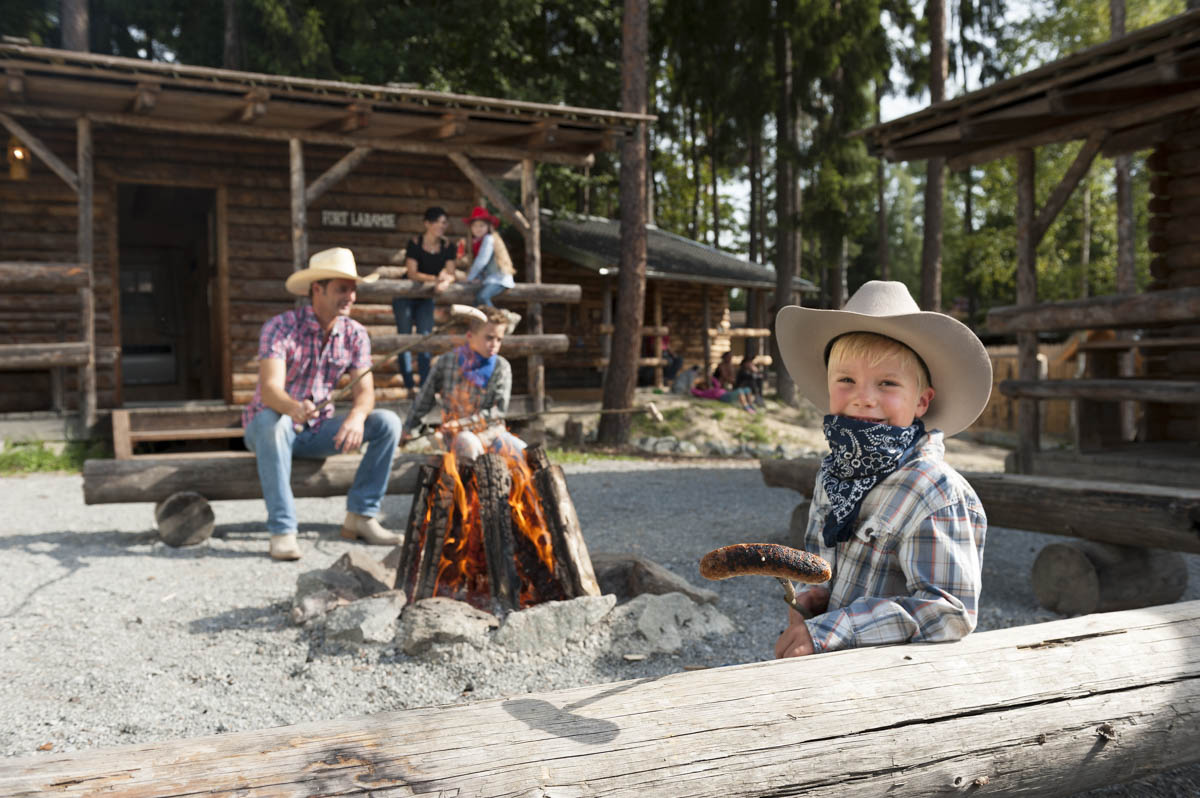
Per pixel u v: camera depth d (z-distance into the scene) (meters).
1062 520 4.34
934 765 1.61
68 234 11.38
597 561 4.75
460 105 10.49
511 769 1.36
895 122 9.21
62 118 9.73
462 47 17.44
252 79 9.40
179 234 15.78
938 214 19.22
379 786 1.30
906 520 1.82
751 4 22.73
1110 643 1.93
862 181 22.30
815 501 2.03
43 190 11.26
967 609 1.78
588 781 1.38
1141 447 8.95
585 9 19.38
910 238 56.00
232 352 12.14
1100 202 36.34
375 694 3.39
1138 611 2.11
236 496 6.19
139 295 15.70
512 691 3.43
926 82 29.27
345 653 3.80
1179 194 9.27
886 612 1.78
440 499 4.31
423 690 3.44
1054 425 22.20
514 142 11.96
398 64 16.31
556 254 20.97
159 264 15.83
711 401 18.56
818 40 21.84
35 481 8.85
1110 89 7.95
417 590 4.24
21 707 3.22
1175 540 3.94
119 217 15.39
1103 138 8.58
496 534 4.21
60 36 17.38
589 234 23.70
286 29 15.84
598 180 20.84
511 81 18.36
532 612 3.86
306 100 10.16
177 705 3.26
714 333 24.55
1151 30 6.78
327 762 1.32
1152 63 7.18
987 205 39.97
